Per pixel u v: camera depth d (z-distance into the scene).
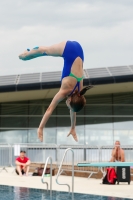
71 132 22.50
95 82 67.50
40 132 21.14
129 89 76.12
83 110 79.88
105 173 44.72
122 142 78.94
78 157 59.47
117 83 68.00
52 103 21.23
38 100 80.12
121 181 41.00
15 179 45.88
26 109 80.06
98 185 40.16
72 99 20.95
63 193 31.95
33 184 40.41
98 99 80.12
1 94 70.62
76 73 21.22
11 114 80.06
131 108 79.12
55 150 66.31
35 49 21.91
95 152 58.50
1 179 45.75
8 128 79.69
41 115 79.69
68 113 79.81
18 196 30.36
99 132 79.44
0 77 73.06
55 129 79.69
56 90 70.19
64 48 21.52
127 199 28.91
